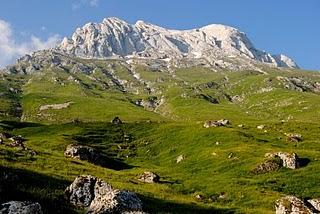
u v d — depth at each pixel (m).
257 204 75.19
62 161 79.12
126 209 38.97
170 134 150.00
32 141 129.25
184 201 64.38
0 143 90.00
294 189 86.69
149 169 111.56
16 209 32.53
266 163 98.81
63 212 41.84
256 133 141.38
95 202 40.50
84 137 151.00
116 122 177.25
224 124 155.62
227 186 86.19
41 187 50.22
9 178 48.81
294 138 132.75
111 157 132.62
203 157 115.94
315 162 102.19
